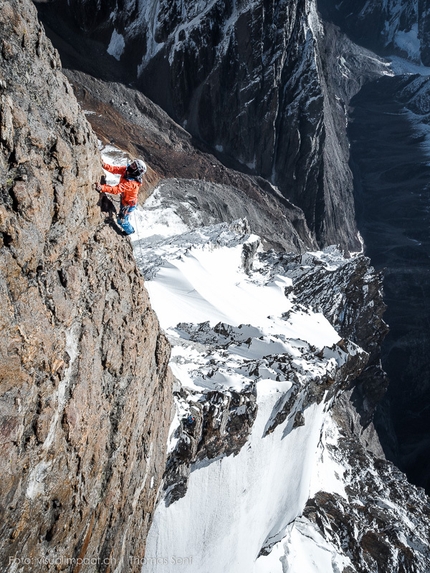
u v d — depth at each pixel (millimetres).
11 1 6281
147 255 38938
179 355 22062
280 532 25516
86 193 8156
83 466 7758
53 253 6816
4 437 5520
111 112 63281
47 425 6461
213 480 17484
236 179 70438
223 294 35844
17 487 5836
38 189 6285
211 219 57688
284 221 72062
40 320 6336
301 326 34250
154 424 12469
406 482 39281
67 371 7121
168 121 70625
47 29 63750
